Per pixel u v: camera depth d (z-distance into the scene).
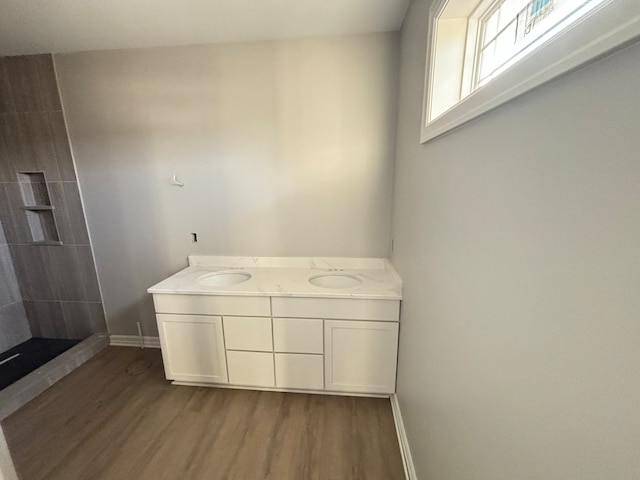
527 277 0.54
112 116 2.26
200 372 2.08
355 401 1.96
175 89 2.18
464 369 0.84
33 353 2.57
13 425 1.81
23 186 2.45
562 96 0.44
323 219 2.29
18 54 2.18
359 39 1.99
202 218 2.38
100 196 2.40
